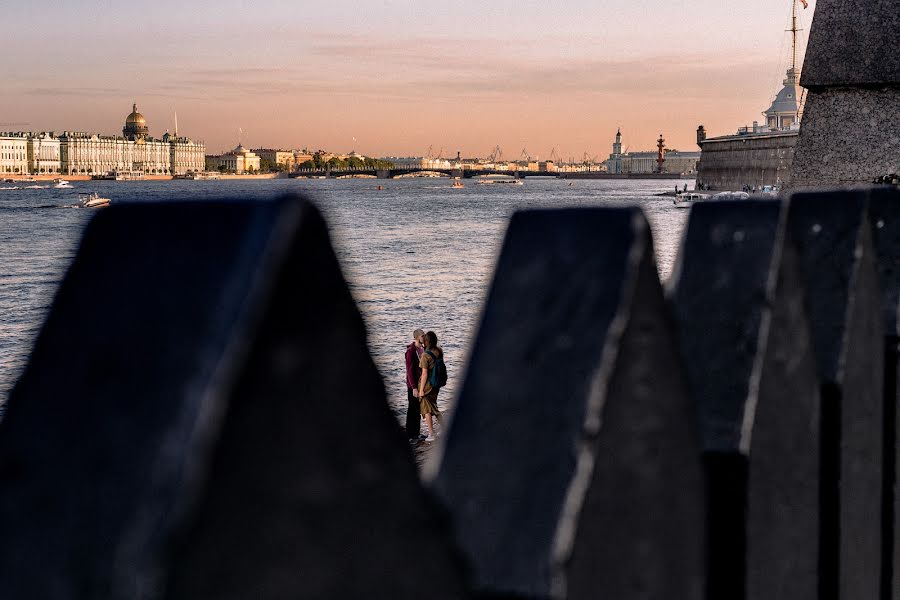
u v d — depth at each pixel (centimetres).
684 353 148
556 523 102
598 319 109
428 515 85
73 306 83
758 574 149
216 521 71
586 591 105
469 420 110
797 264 156
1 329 4009
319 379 79
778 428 153
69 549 71
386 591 82
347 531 79
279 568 74
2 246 8019
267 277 76
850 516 185
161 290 80
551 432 106
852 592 188
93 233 87
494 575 101
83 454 75
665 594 122
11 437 79
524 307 113
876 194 211
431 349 1543
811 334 163
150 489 71
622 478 111
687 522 126
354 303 82
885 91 506
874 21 494
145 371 77
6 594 71
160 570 67
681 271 153
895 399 210
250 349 75
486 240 8706
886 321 209
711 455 143
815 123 528
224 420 72
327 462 78
